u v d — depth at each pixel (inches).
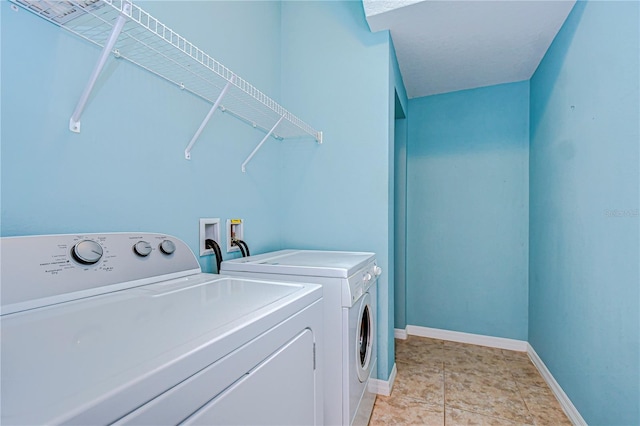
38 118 32.9
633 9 47.0
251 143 73.5
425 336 120.6
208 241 57.7
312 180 85.9
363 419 59.7
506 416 69.4
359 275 58.1
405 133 119.6
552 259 82.0
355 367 54.6
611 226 53.2
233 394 23.4
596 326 58.1
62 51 35.1
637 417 45.8
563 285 74.2
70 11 32.9
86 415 14.2
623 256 49.7
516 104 109.7
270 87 83.5
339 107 83.8
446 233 118.8
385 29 78.7
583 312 63.4
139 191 44.5
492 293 111.7
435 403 74.4
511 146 110.2
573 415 67.0
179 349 20.0
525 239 107.8
